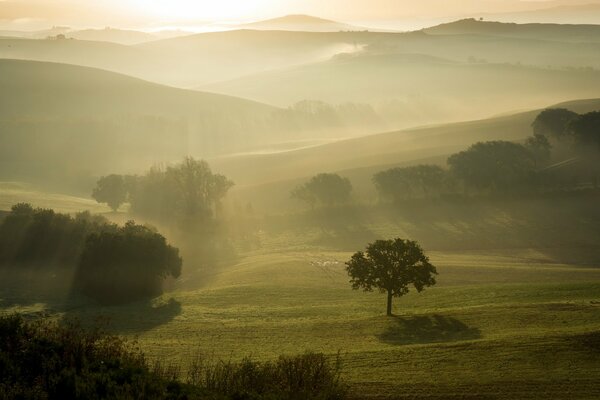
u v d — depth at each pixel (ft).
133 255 401.70
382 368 223.10
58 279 426.92
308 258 499.51
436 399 192.95
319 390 144.15
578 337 240.73
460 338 266.57
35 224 462.60
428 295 374.63
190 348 269.64
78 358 140.36
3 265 448.65
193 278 473.67
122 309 365.61
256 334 296.51
